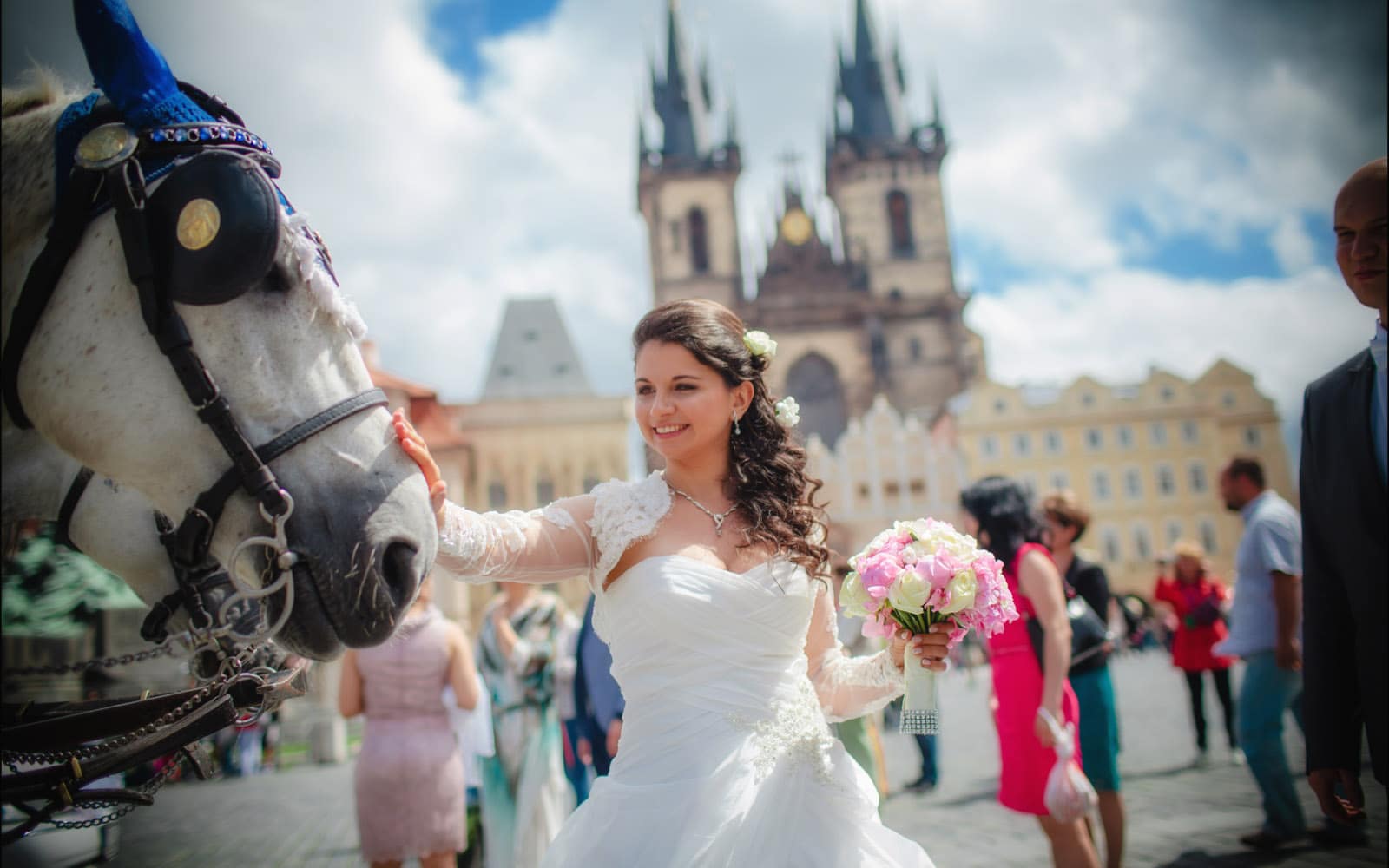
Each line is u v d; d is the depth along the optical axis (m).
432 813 4.52
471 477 56.22
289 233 1.74
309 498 1.69
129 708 1.84
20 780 1.69
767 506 2.18
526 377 61.38
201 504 1.68
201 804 11.60
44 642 8.34
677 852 1.87
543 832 5.53
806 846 1.97
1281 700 5.29
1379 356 2.74
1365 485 2.70
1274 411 62.69
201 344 1.68
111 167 1.71
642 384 2.26
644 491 2.18
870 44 73.94
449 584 41.78
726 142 70.56
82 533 1.95
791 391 67.69
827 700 2.41
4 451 1.93
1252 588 5.46
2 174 1.82
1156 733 11.27
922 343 68.50
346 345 1.81
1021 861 5.56
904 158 71.38
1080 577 5.12
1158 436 62.03
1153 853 5.25
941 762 10.72
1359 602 2.67
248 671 1.95
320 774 15.25
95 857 3.43
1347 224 2.74
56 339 1.72
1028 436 61.59
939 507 60.31
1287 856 4.98
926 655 2.22
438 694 4.64
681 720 1.98
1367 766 6.99
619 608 2.07
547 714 5.69
